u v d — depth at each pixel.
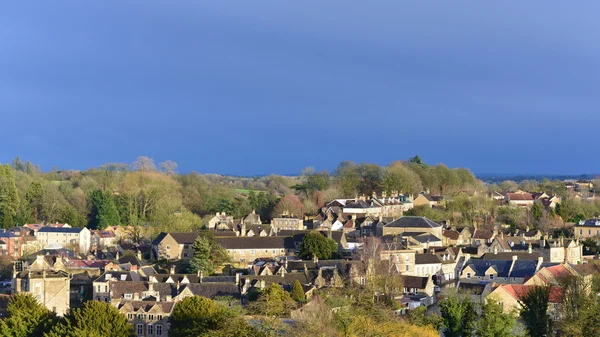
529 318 172.50
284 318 188.38
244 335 156.12
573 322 163.38
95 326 171.88
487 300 177.12
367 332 159.25
